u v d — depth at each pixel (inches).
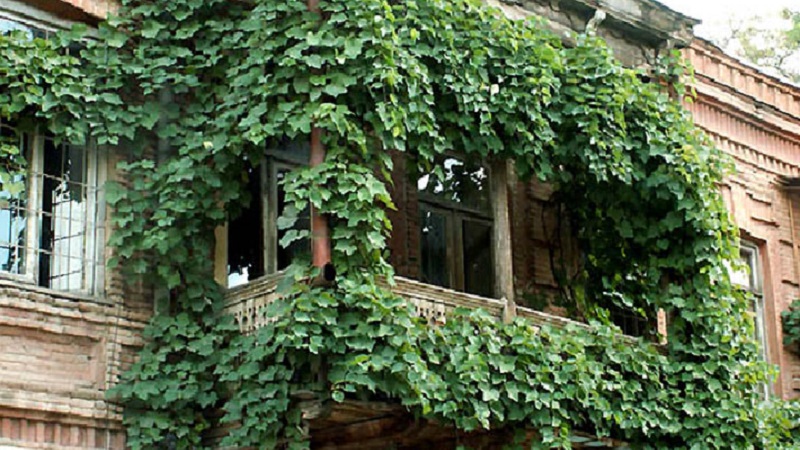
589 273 669.9
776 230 809.5
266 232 570.3
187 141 535.5
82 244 526.6
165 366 515.8
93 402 503.8
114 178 537.3
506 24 573.6
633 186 618.2
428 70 541.0
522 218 672.4
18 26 529.3
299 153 590.2
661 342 660.1
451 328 519.5
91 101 524.7
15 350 491.2
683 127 629.9
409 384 482.6
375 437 531.5
